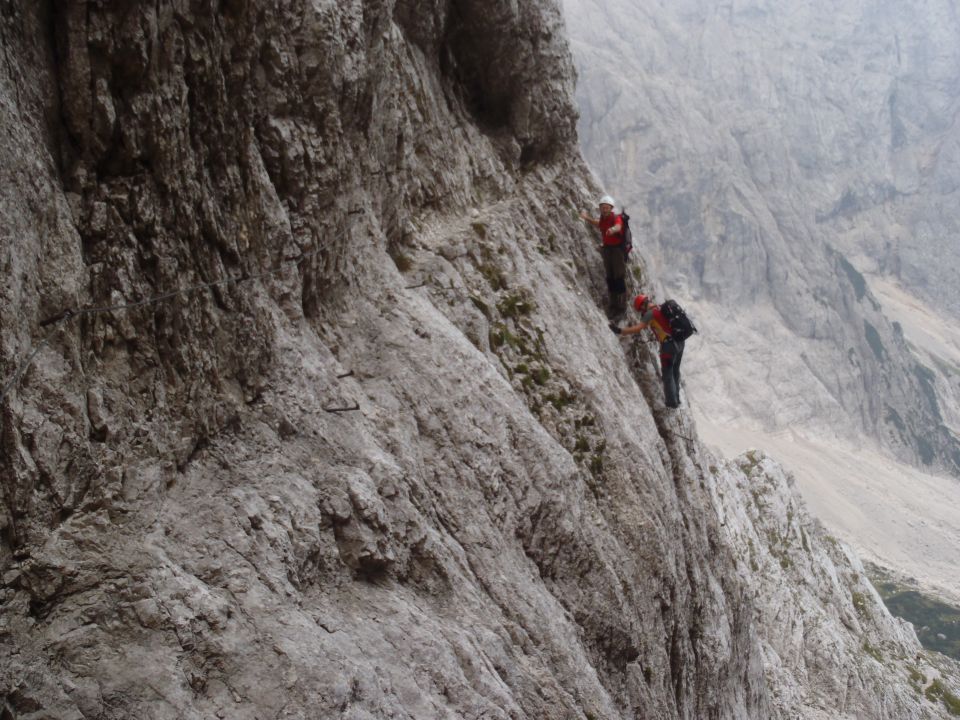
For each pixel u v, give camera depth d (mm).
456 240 13688
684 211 146125
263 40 8219
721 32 180125
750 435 122062
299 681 6449
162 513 6762
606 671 11969
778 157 157625
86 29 6375
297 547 7445
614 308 17266
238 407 7895
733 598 19984
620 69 158500
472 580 9539
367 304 10859
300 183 9094
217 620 6395
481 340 12953
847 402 137125
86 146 6594
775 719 31875
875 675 40219
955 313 178000
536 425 12055
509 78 16281
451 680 7875
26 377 5828
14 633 5523
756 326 138750
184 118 7215
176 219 7281
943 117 194500
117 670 5758
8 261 5660
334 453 8609
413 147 13156
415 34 13875
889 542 103125
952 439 142625
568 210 17172
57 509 5984
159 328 7105
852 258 178750
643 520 14094
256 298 8281
